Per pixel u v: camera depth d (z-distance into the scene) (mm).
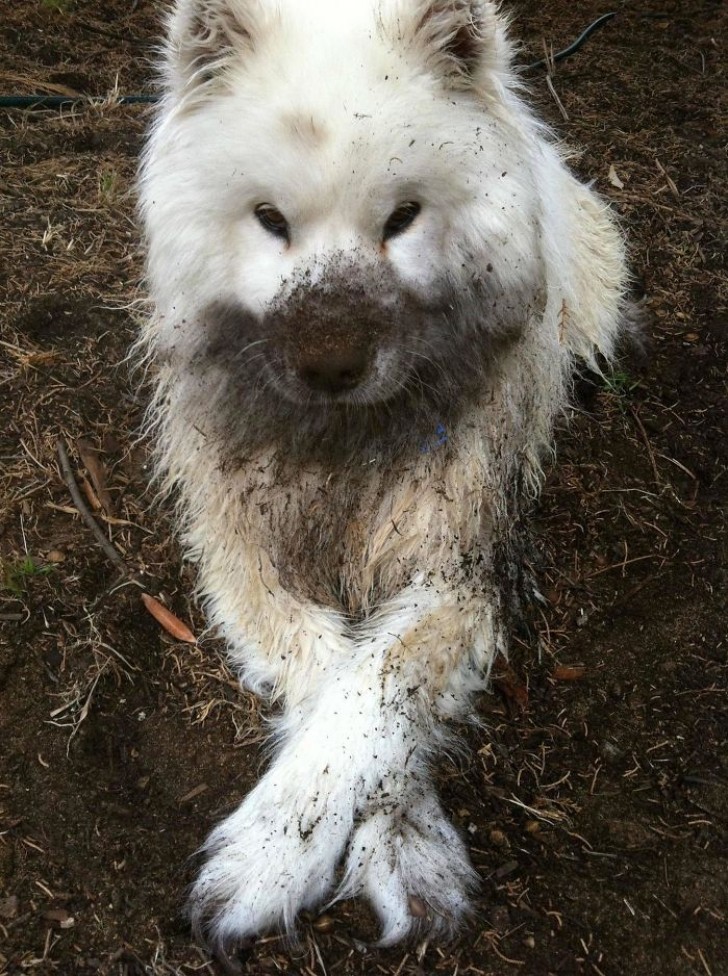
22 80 1062
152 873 483
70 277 801
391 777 496
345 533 588
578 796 527
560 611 616
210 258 502
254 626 567
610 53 1217
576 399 743
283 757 504
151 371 710
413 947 464
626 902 485
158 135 516
